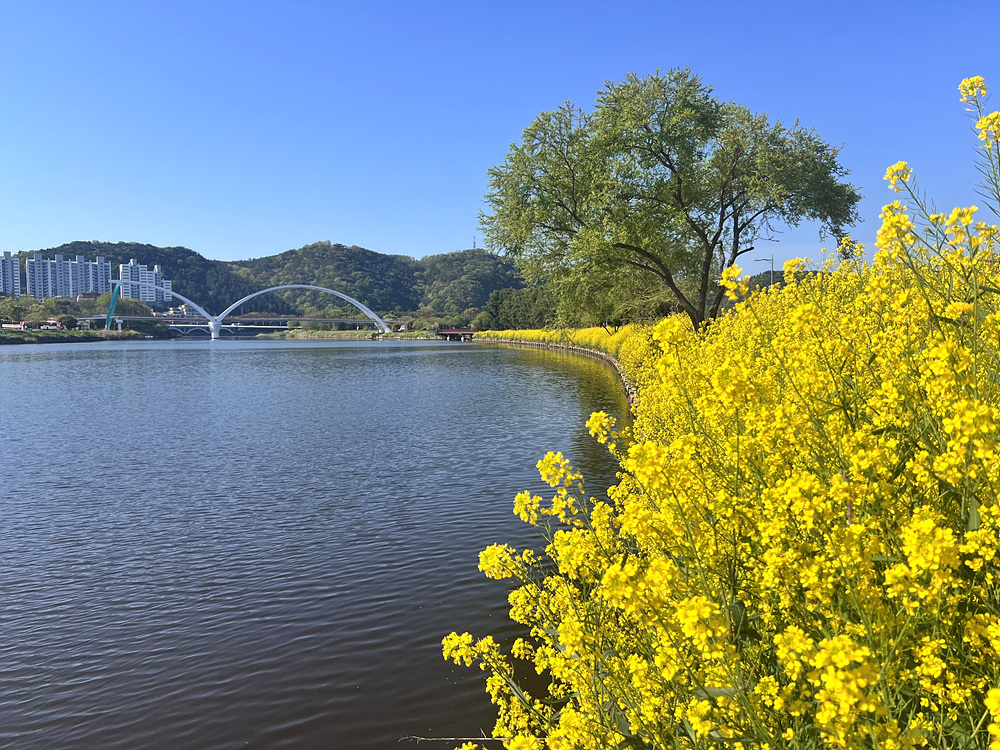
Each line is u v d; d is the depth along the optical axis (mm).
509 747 2713
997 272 4055
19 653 7215
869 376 3592
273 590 8602
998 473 2303
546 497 12195
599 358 52656
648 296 29781
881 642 2195
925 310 3525
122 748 5609
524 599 3672
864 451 2641
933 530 1949
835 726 1900
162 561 9789
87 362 66812
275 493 13469
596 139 24062
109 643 7375
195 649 7172
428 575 8797
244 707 6078
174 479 14953
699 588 2580
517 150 25203
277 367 57906
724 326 11656
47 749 5633
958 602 2338
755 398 3219
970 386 2664
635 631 3061
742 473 3270
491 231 26281
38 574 9391
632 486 4254
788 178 23922
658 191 24906
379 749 5375
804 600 2605
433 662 6613
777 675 2562
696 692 2402
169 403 30344
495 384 36062
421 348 104188
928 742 2186
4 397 33406
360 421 23375
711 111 24531
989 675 2201
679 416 5445
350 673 6523
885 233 3578
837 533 2342
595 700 2930
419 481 14062
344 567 9242
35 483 14758
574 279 25203
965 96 3525
